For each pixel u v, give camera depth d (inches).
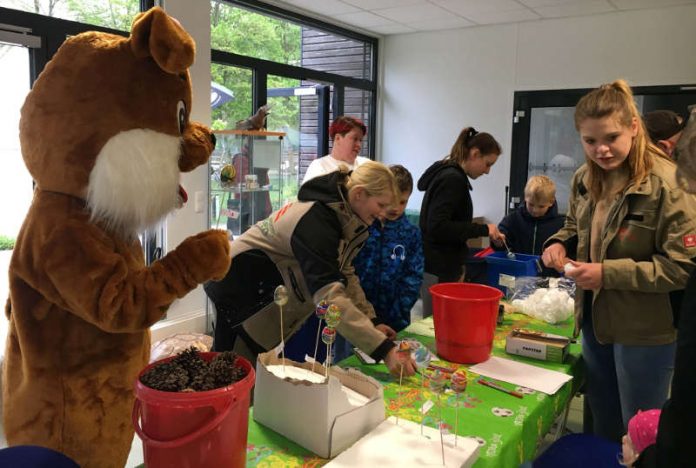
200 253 44.6
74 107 41.7
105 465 46.8
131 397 47.2
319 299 62.6
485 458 45.3
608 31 196.7
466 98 229.6
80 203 43.1
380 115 252.2
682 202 59.7
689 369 30.6
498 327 82.2
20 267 42.6
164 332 146.2
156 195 43.9
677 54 185.5
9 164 114.9
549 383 61.0
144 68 43.8
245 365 39.9
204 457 35.6
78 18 126.0
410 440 45.6
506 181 223.6
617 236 64.4
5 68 114.9
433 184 116.8
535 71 212.7
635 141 62.5
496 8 193.5
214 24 172.2
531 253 129.3
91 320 41.6
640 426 44.5
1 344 101.0
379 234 88.6
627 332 64.6
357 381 51.0
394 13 203.3
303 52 212.5
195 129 50.7
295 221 66.7
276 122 201.9
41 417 44.1
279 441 47.2
